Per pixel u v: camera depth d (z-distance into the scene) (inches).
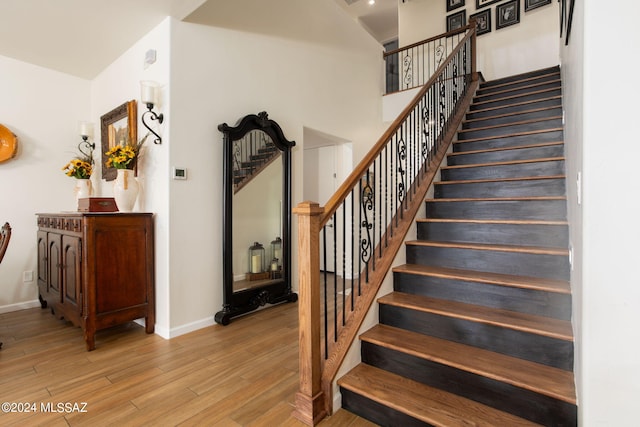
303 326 66.2
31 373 84.0
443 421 56.7
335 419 66.2
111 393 75.2
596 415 40.6
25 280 139.3
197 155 114.7
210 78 118.3
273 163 137.3
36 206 142.2
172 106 107.6
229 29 124.3
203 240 116.7
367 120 201.6
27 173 139.9
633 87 38.5
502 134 143.2
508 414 58.3
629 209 38.7
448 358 65.7
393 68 280.5
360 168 81.4
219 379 81.4
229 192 120.3
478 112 165.6
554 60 213.3
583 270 41.8
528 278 79.2
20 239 138.2
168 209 107.2
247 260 129.1
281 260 141.0
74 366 87.7
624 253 38.9
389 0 267.6
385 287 87.9
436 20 255.3
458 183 117.3
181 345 101.1
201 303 116.2
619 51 39.0
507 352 67.0
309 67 159.8
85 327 96.9
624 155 38.8
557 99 144.6
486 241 95.4
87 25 112.1
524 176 113.7
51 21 109.7
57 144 147.6
